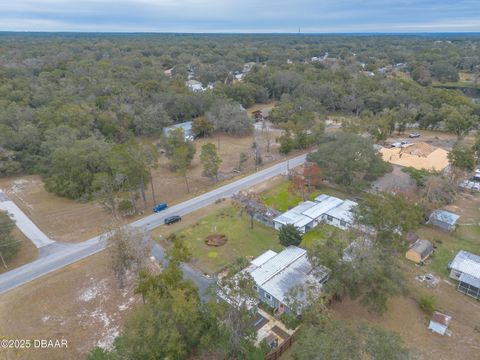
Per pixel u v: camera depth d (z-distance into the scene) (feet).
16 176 222.89
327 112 375.25
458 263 121.29
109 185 166.40
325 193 187.62
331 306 106.83
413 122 311.06
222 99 335.88
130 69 428.56
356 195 182.09
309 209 161.58
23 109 269.44
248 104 394.11
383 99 341.62
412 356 70.03
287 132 252.01
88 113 271.90
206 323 87.04
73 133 233.76
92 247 140.87
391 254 107.24
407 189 174.81
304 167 193.36
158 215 166.50
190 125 304.30
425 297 105.40
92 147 205.16
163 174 223.51
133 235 116.26
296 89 391.04
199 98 327.67
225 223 157.07
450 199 171.94
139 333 79.92
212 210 169.07
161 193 194.80
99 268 127.24
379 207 111.65
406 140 275.80
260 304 108.47
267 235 148.46
